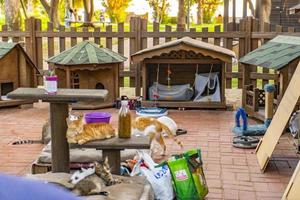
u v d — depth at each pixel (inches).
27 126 248.2
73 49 297.9
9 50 292.2
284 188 154.6
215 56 282.7
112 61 292.7
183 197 136.1
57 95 141.4
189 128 242.8
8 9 485.4
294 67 224.7
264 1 473.1
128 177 133.7
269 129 188.5
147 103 292.0
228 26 325.4
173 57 290.8
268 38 311.3
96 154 160.1
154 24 329.1
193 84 301.3
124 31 333.1
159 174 137.1
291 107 167.6
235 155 193.2
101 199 114.3
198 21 853.8
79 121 141.3
